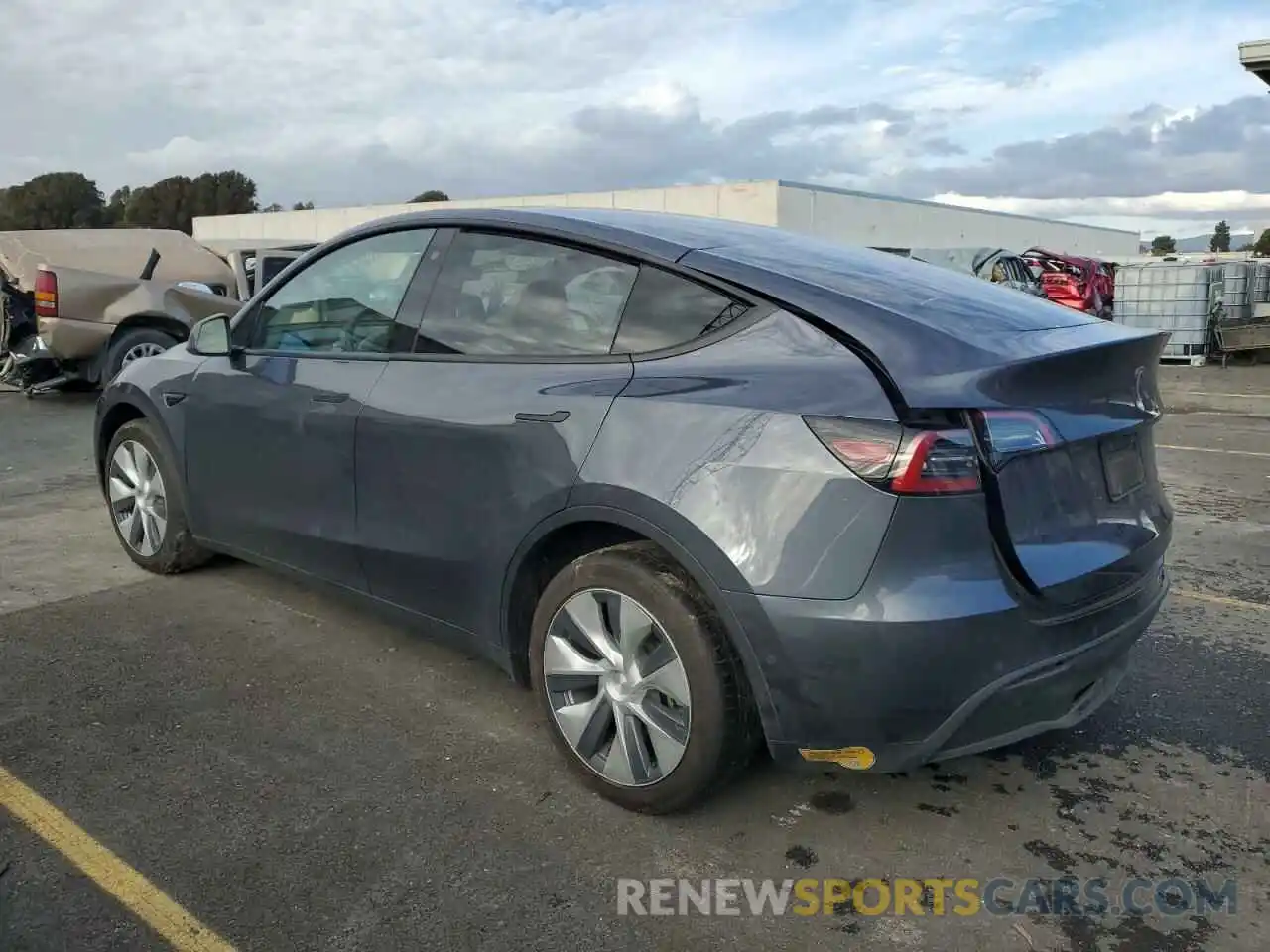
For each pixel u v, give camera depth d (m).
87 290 10.23
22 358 10.44
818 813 3.00
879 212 34.94
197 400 4.39
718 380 2.74
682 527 2.66
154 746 3.29
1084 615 2.68
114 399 4.94
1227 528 6.33
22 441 8.70
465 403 3.24
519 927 2.47
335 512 3.74
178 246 11.87
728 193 30.73
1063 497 2.71
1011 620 2.51
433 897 2.57
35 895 2.53
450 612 3.41
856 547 2.47
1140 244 65.31
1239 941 2.47
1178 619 4.68
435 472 3.32
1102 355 2.78
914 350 2.57
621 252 3.13
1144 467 3.12
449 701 3.67
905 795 3.11
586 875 2.68
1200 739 3.51
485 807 2.98
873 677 2.48
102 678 3.79
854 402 2.52
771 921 2.51
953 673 2.48
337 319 3.89
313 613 4.50
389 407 3.47
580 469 2.88
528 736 3.42
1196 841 2.89
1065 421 2.69
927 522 2.45
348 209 44.28
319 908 2.52
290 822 2.88
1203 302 17.56
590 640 2.96
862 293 2.85
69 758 3.21
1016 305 3.08
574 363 3.08
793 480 2.53
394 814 2.93
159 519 4.85
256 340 4.23
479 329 3.38
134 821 2.86
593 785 3.01
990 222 44.06
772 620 2.54
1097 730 3.57
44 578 4.91
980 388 2.50
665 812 2.90
